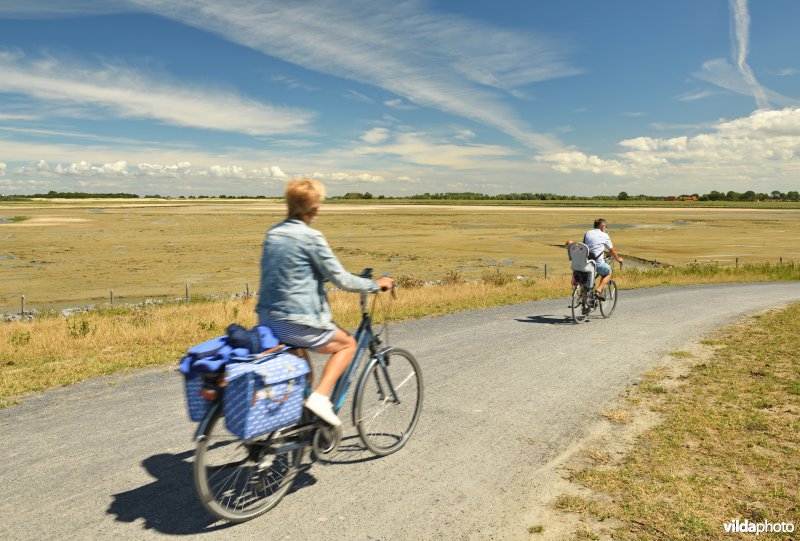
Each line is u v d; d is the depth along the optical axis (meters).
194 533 3.21
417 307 13.41
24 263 35.28
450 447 4.51
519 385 6.36
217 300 20.12
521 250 44.41
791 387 5.92
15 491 3.69
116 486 3.78
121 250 43.69
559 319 11.30
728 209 170.62
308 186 3.41
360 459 4.26
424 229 72.12
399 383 4.48
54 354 8.43
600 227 11.17
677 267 30.53
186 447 4.47
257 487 3.44
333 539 3.16
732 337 8.98
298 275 3.41
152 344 9.20
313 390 3.70
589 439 4.67
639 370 7.00
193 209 159.00
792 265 27.98
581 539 3.14
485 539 3.15
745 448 4.41
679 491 3.70
